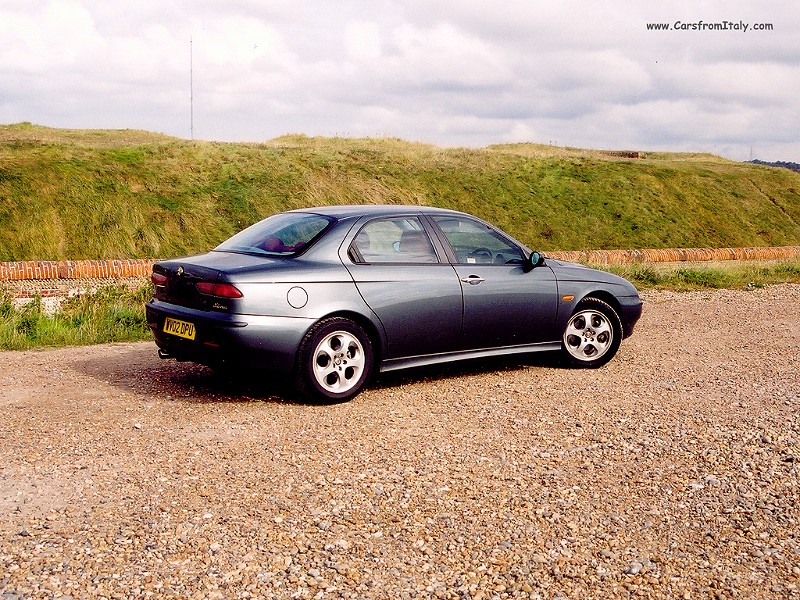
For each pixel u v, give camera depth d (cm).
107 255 2477
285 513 388
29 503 396
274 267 599
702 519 386
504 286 701
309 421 558
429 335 662
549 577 327
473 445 502
